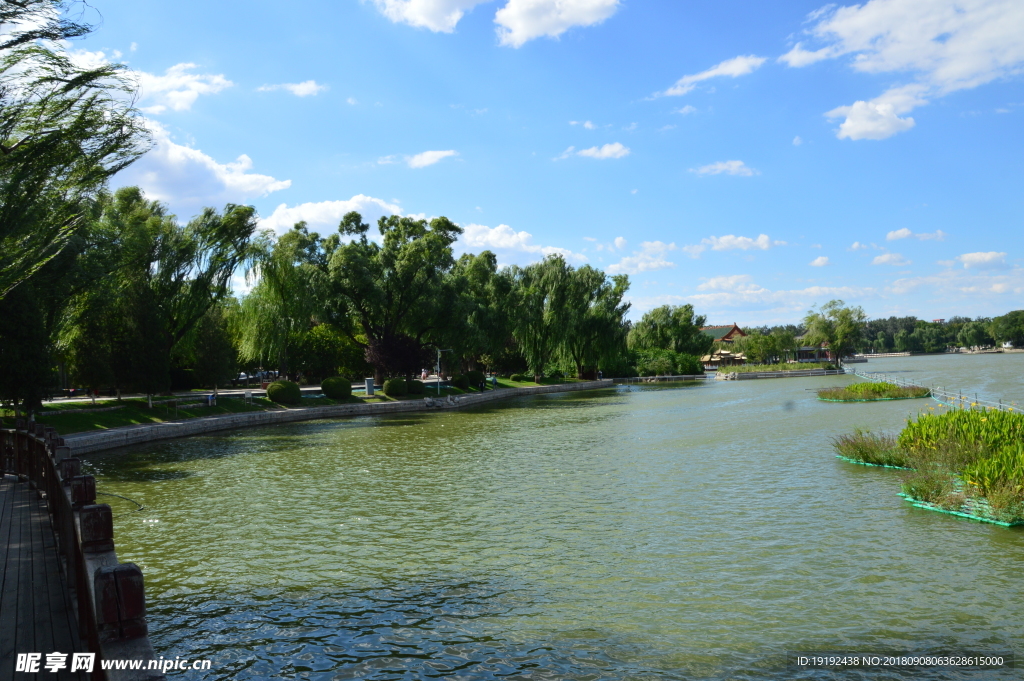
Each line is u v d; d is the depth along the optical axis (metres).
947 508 16.34
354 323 71.31
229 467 27.58
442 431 40.78
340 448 33.38
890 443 24.34
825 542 14.31
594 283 89.06
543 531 16.23
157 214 49.72
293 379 76.19
